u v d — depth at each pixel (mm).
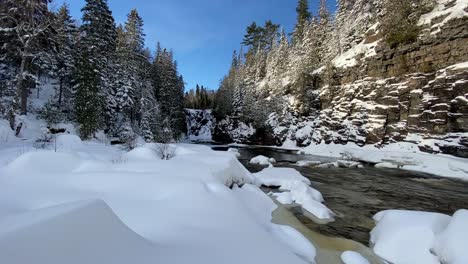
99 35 29656
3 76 25891
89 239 2506
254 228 5184
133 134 27922
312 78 43156
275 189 11734
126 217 4668
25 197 5332
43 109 25453
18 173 6664
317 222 7719
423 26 26344
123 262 2557
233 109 57250
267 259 3859
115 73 32656
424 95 24984
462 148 20516
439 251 4934
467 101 21141
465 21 22750
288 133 44156
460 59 22797
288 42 63781
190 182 6707
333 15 50875
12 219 2514
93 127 25359
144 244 3094
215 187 7016
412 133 25328
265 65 65750
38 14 21672
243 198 8469
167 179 6855
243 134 52219
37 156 7605
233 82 62531
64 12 33906
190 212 5223
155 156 12781
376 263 5418
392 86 28359
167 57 50531
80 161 8602
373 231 6883
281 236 6363
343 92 35562
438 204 10211
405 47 27531
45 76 36000
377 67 30719
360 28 38938
